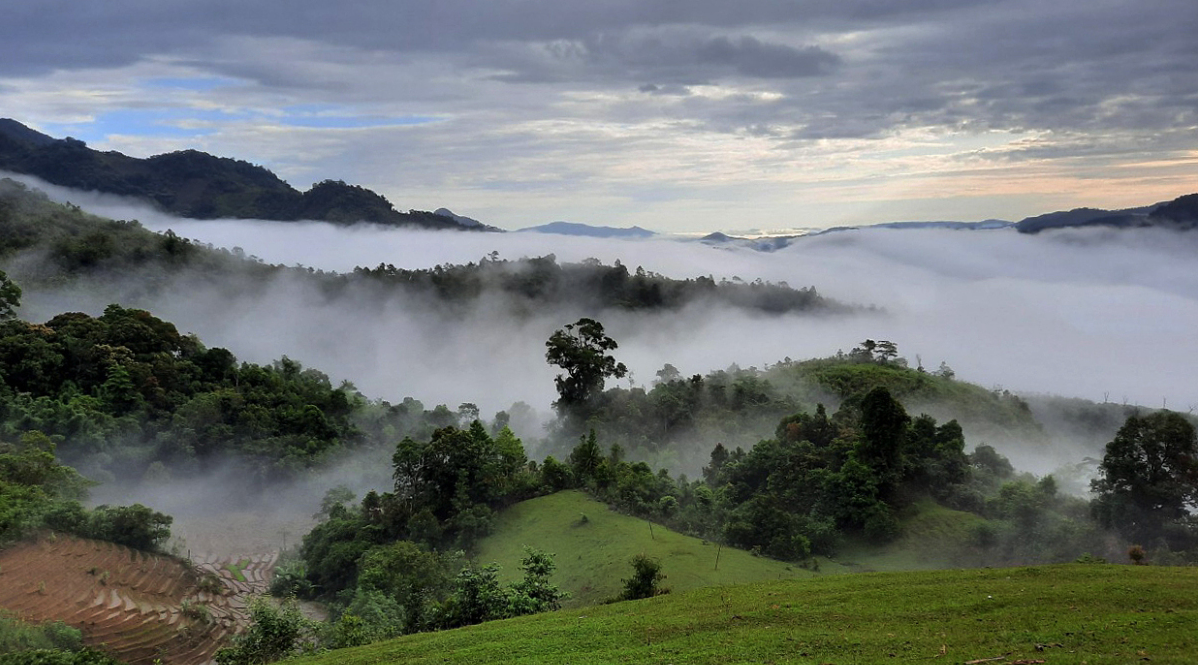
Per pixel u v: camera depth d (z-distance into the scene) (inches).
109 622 2025.1
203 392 4227.4
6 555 2222.0
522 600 1635.1
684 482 3216.0
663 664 1010.7
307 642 1641.2
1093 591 1167.0
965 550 2596.0
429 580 2215.8
